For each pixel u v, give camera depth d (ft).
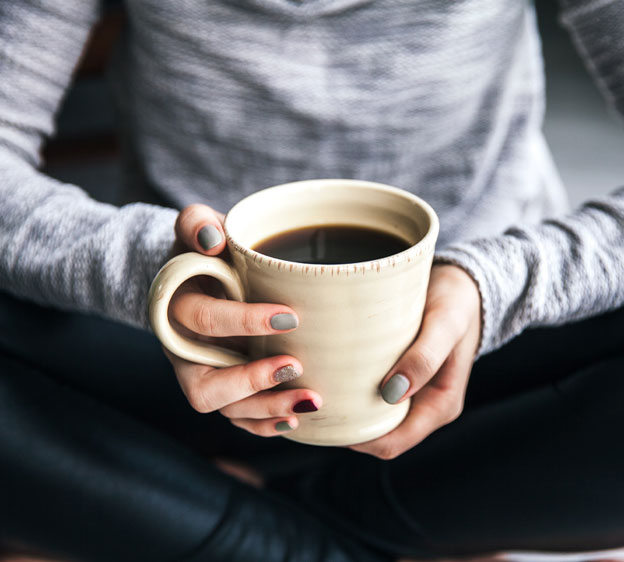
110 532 2.18
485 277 1.88
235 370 1.64
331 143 2.94
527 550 2.42
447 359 1.88
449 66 2.83
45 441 2.10
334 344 1.57
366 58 2.78
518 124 3.25
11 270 2.14
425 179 3.14
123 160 3.46
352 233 1.77
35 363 2.37
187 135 2.98
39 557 2.33
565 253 1.99
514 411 2.26
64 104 5.74
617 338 2.25
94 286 2.05
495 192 3.22
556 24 9.79
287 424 1.72
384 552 2.64
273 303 1.54
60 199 2.23
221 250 1.62
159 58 2.85
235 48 2.73
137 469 2.17
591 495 2.12
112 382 2.49
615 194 2.22
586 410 2.09
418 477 2.37
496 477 2.23
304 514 2.51
